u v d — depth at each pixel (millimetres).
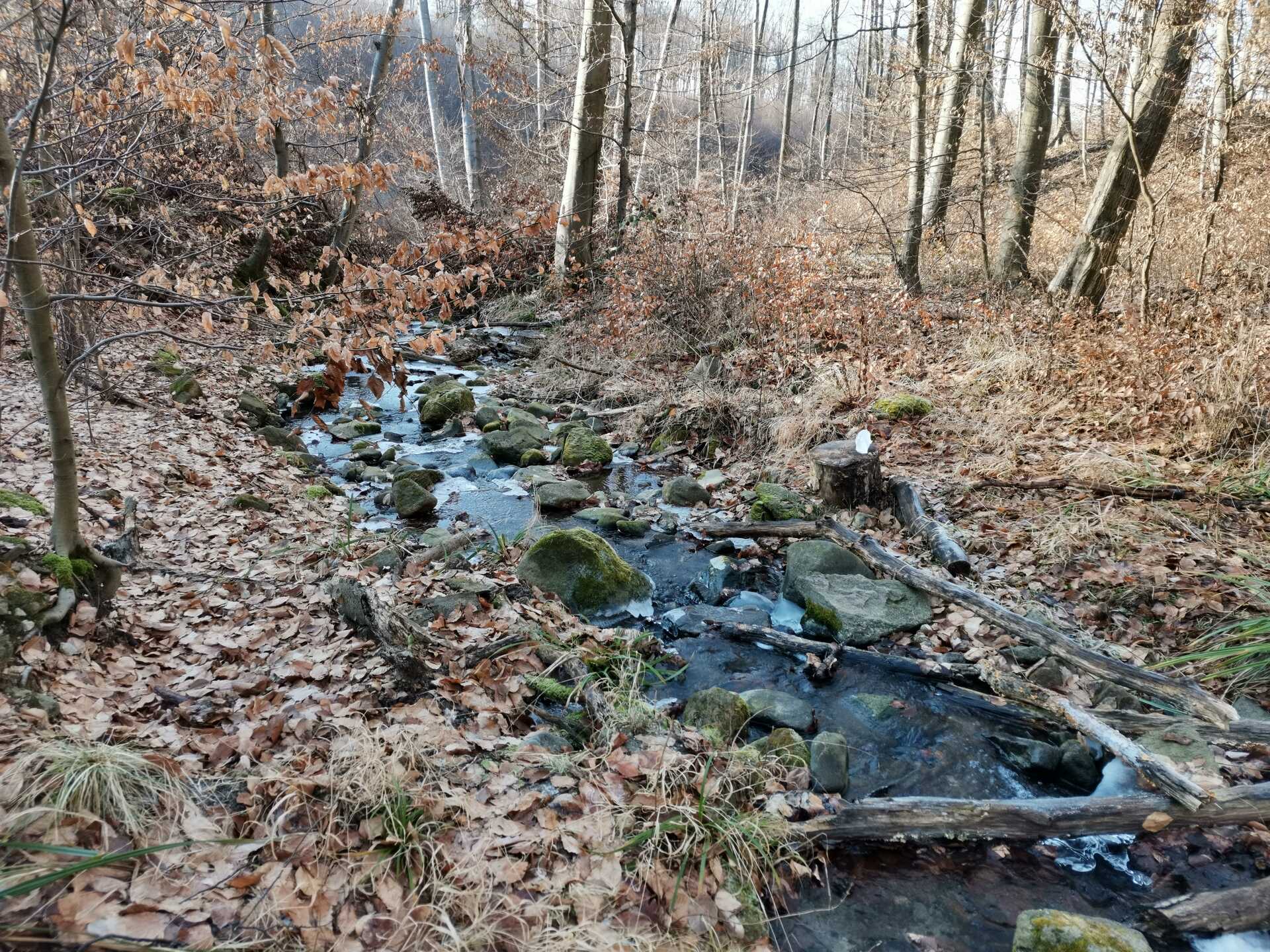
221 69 3865
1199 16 7832
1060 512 5527
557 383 10586
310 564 4996
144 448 6371
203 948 2158
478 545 5832
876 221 15023
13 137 4457
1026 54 11055
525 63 20219
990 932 2758
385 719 3391
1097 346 7602
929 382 8273
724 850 2893
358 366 3680
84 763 2547
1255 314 7582
